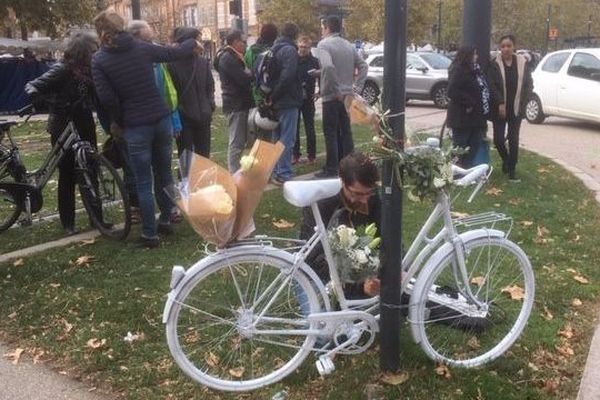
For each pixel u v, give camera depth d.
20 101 21.31
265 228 6.04
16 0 23.95
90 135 5.96
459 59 7.19
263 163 3.03
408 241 5.41
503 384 3.35
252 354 3.59
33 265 5.16
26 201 5.94
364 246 3.19
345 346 3.39
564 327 3.96
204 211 2.99
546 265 4.98
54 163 5.88
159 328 4.05
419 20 39.72
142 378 3.50
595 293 4.47
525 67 7.88
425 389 3.29
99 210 5.89
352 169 3.25
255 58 8.31
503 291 3.85
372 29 39.78
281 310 3.36
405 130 3.12
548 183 7.96
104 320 4.19
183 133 6.68
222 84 7.44
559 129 13.82
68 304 4.42
